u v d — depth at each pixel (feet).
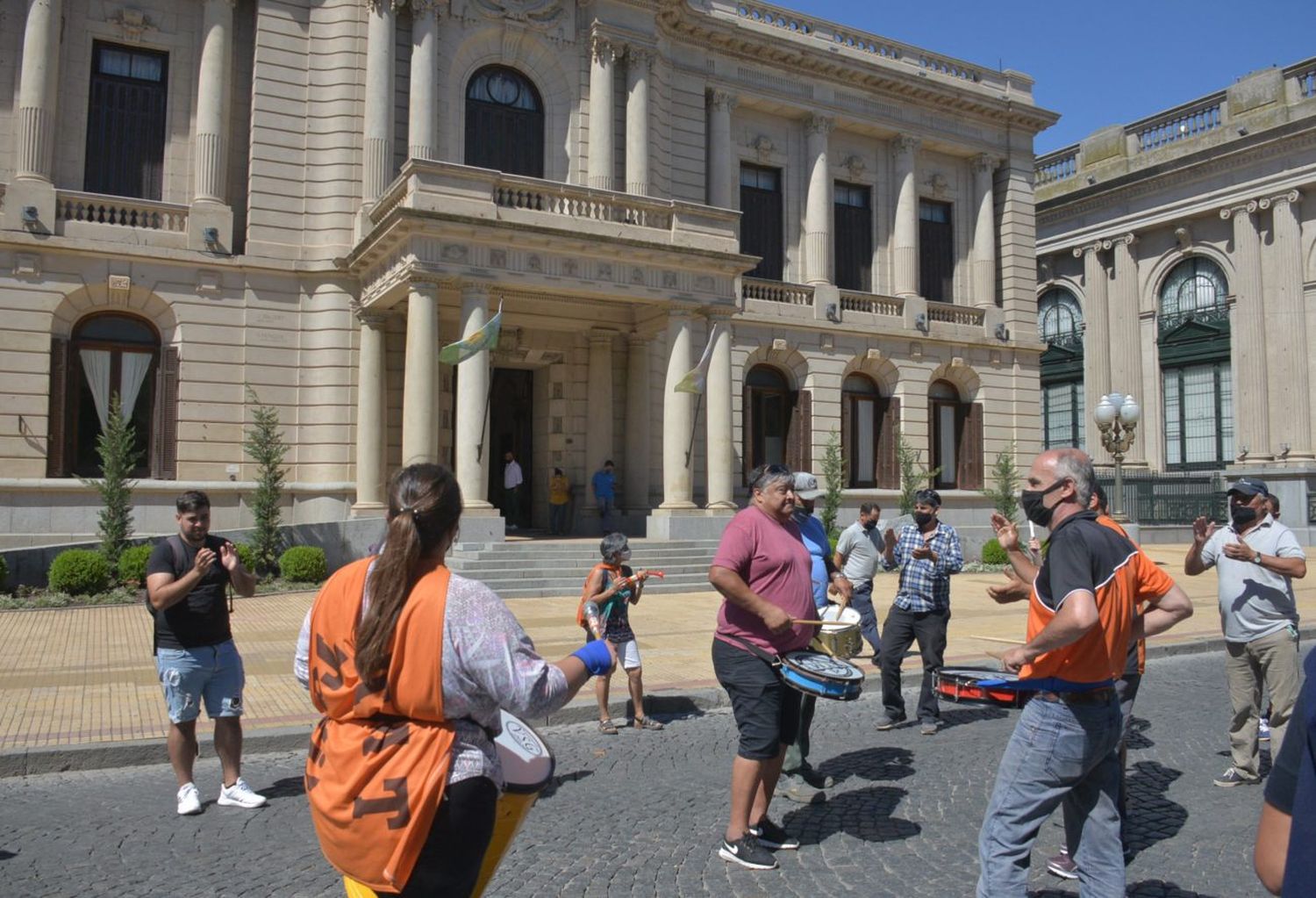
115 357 71.56
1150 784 23.84
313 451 74.28
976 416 104.42
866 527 37.78
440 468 10.91
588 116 83.05
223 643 21.97
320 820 9.97
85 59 72.23
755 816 19.25
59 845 19.42
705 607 57.52
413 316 64.44
